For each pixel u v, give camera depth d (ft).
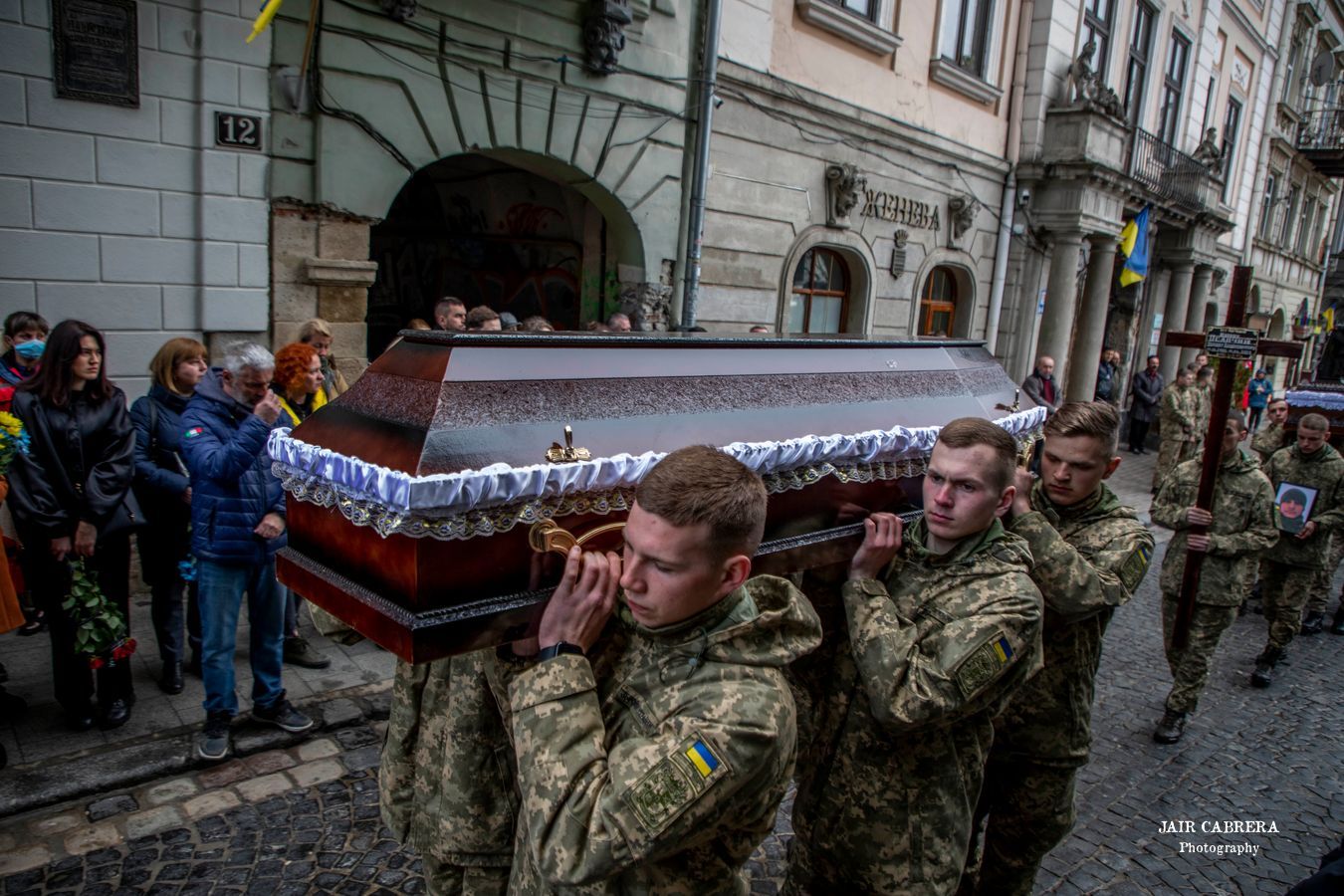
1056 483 7.95
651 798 3.74
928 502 5.93
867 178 28.89
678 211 23.20
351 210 16.69
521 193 24.94
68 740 10.71
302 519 5.03
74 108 13.60
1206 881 9.89
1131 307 50.24
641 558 4.03
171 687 12.12
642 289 22.85
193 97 14.66
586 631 4.25
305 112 15.85
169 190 14.71
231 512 10.32
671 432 5.24
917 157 30.89
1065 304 37.63
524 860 4.61
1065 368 42.11
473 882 5.69
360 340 17.48
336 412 5.09
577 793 3.86
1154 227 46.55
